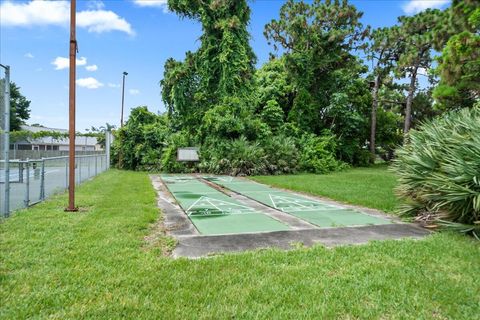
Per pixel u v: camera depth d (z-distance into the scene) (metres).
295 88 25.42
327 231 5.75
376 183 13.59
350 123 26.06
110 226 5.50
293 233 5.57
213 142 19.89
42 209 6.92
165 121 23.30
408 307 2.92
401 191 7.33
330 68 26.53
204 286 3.27
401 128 32.19
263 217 6.96
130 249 4.33
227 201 9.20
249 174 18.33
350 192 10.78
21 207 7.21
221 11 21.08
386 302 3.00
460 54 10.27
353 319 2.74
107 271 3.58
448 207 5.85
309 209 8.02
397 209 7.42
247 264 3.89
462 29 12.27
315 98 26.66
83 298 2.96
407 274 3.63
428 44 23.20
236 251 4.50
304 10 26.44
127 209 7.05
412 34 24.77
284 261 4.03
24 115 46.34
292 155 19.89
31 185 10.57
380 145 31.28
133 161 22.34
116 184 12.35
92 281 3.31
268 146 19.78
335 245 4.87
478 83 10.41
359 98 27.00
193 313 2.75
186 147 20.27
